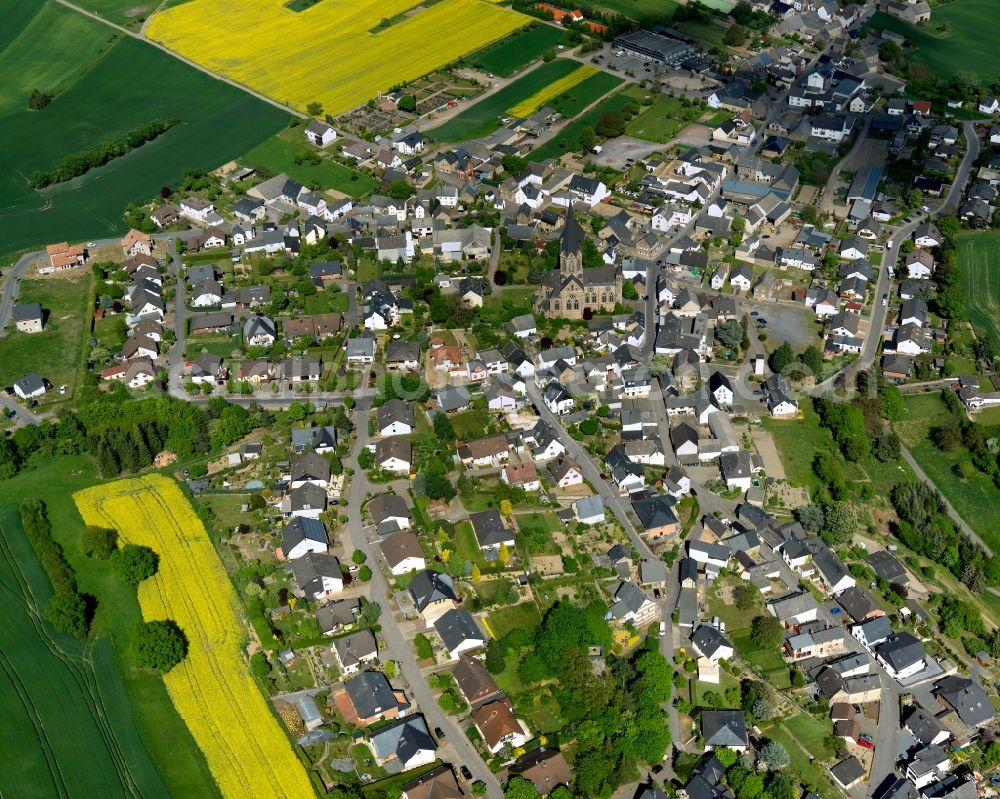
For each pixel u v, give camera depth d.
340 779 179.88
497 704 188.50
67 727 190.38
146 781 181.12
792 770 183.38
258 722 189.88
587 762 179.50
